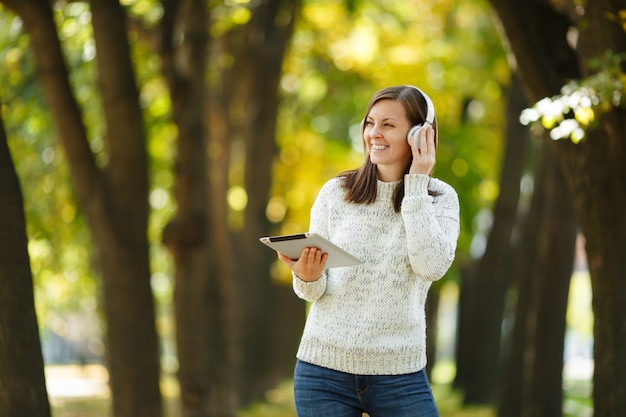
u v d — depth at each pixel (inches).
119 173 423.8
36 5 399.9
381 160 162.2
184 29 514.3
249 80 681.0
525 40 313.7
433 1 712.4
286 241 154.4
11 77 531.2
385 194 163.3
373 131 162.9
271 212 885.8
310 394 163.6
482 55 749.9
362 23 732.7
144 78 606.2
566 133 263.0
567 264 519.2
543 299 523.5
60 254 702.5
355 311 161.3
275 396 856.3
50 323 1251.8
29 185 622.8
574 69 319.9
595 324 301.6
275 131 701.3
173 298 530.0
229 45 670.5
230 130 681.6
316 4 713.0
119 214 423.5
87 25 533.3
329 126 866.8
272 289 776.3
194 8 510.9
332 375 162.6
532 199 625.6
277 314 981.2
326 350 162.2
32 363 241.3
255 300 751.1
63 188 625.9
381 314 160.2
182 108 510.3
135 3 529.7
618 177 295.9
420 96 163.5
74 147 417.1
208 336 542.6
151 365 432.8
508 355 641.6
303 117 840.3
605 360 298.2
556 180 512.4
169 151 712.4
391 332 160.7
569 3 334.6
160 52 507.5
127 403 428.8
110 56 417.7
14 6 398.9
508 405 636.1
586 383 1073.5
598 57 293.7
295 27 705.6
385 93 163.8
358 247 162.2
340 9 701.9
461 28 745.6
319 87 823.1
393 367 160.4
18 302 240.1
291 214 885.2
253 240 733.3
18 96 534.9
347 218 165.0
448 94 773.9
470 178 791.1
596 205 298.2
